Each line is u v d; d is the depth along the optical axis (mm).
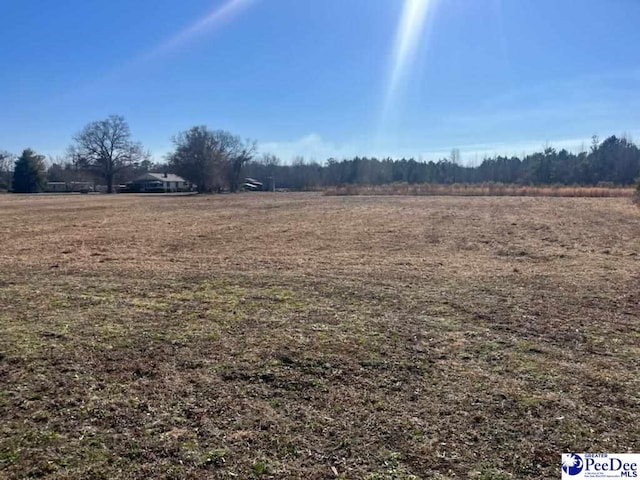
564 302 5910
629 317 5258
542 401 3268
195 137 65062
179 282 7168
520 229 15188
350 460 2598
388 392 3420
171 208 29422
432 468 2525
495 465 2553
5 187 77562
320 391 3436
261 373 3738
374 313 5430
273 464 2561
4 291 6562
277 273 7922
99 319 5188
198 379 3633
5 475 2459
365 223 17688
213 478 2447
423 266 8625
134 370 3797
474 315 5352
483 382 3580
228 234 14508
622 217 19141
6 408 3182
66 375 3705
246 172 79125
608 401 3273
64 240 13234
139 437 2828
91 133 73000
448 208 25844
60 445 2746
